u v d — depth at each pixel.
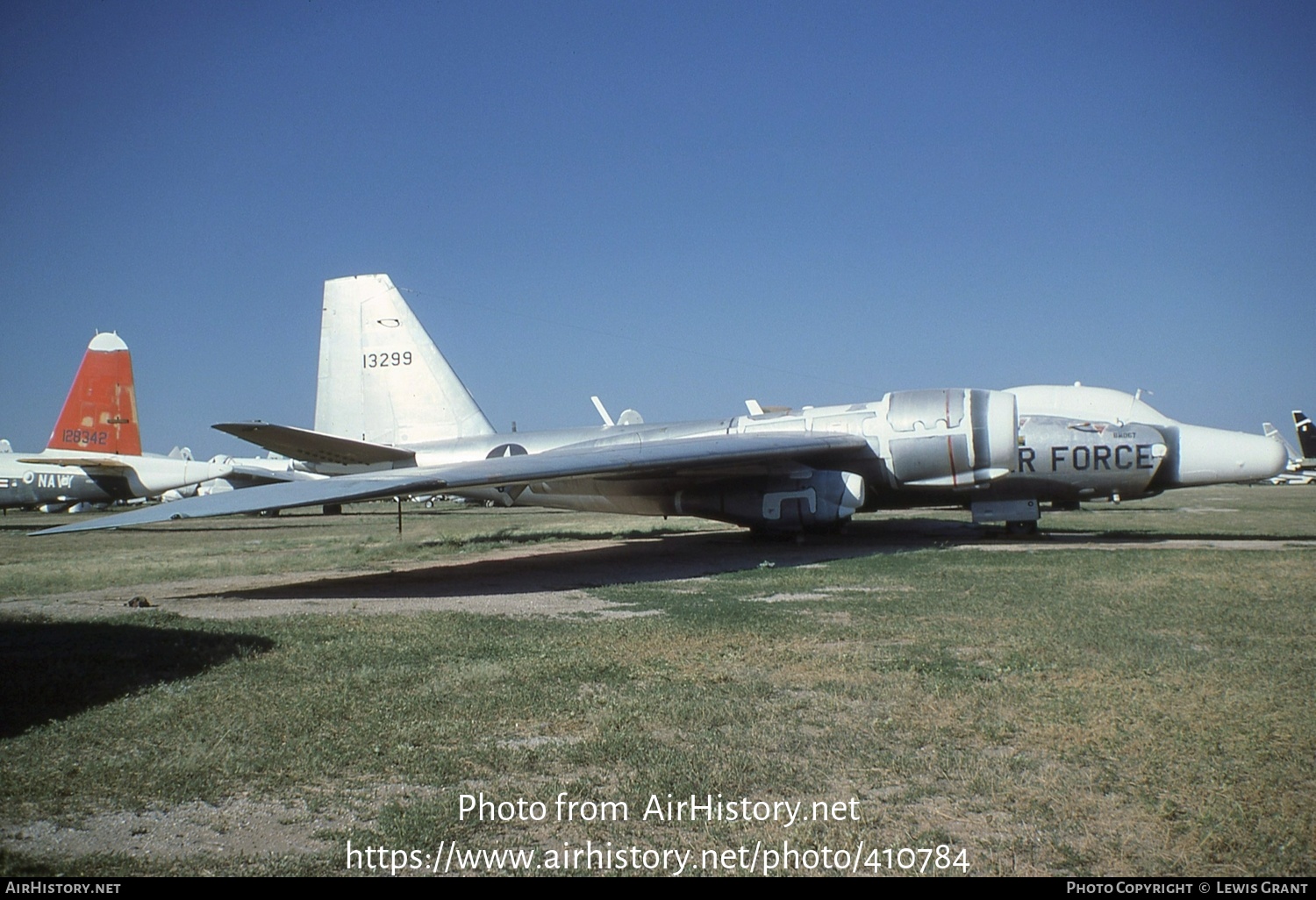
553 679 7.36
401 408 22.56
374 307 22.84
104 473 39.53
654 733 5.98
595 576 14.73
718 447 16.92
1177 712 6.06
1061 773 5.11
